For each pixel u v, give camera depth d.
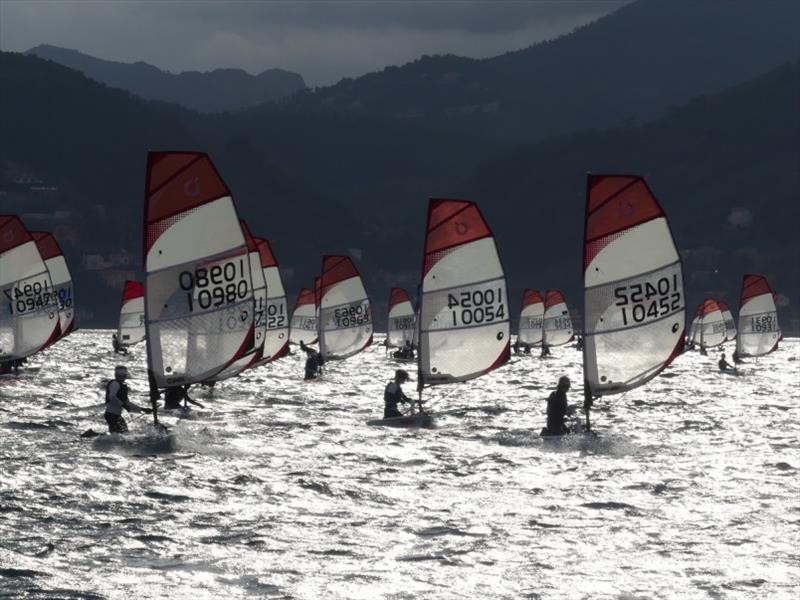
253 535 58.56
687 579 51.38
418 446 95.94
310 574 51.12
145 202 87.50
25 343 158.50
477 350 116.25
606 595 48.59
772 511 67.81
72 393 145.38
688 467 85.75
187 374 89.56
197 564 52.31
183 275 88.56
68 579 48.91
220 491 70.31
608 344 98.50
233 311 90.19
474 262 115.94
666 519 65.06
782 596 48.69
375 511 66.06
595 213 97.81
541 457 90.19
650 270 98.19
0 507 62.94
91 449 85.38
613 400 153.38
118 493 68.06
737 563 54.41
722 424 121.62
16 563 51.06
